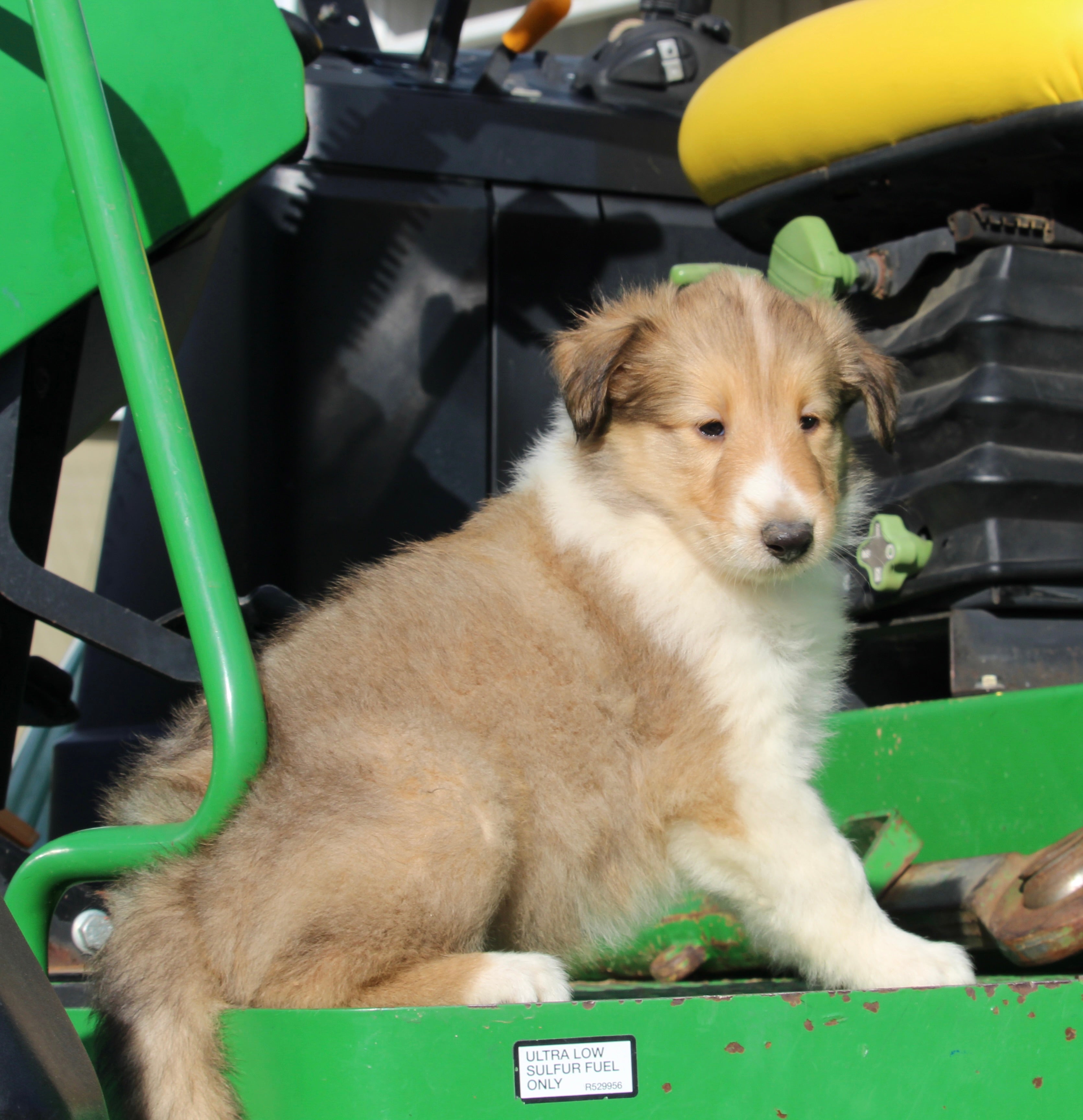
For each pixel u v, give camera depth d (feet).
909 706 4.58
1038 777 4.39
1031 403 4.65
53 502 4.24
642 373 4.48
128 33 4.17
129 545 5.20
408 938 4.02
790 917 4.24
